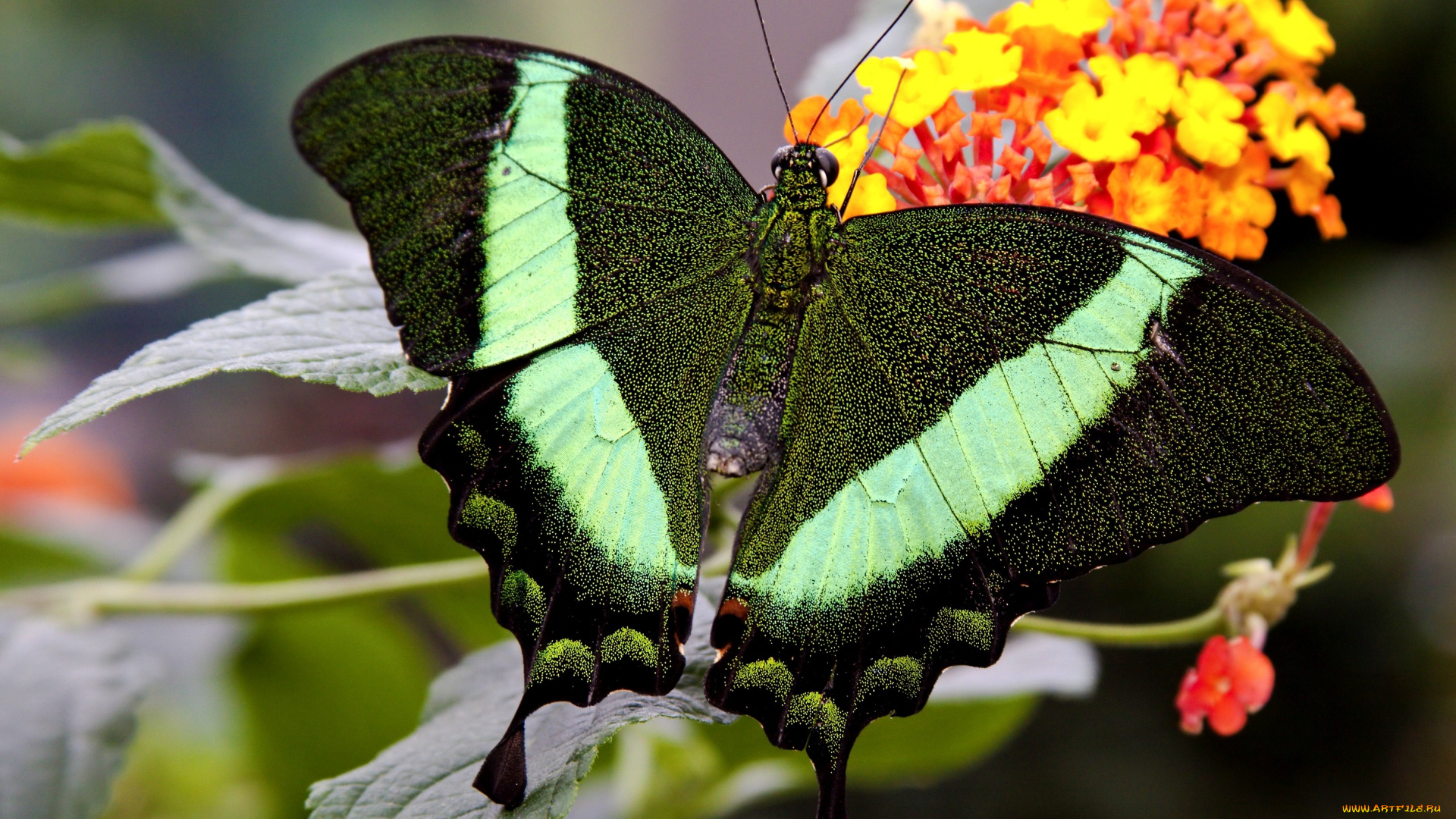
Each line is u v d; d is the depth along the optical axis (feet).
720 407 1.32
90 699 1.40
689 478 1.31
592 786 1.57
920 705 1.30
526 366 1.31
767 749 1.45
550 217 1.30
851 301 1.32
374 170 1.27
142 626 1.60
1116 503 1.29
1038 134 1.31
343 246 1.46
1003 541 1.30
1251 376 1.27
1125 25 1.33
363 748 1.58
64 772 1.39
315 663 1.56
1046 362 1.30
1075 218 1.30
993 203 1.31
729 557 1.36
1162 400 1.28
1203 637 1.36
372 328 1.30
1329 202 1.33
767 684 1.30
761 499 1.32
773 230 1.32
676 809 1.48
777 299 1.32
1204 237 1.32
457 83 1.28
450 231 1.28
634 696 1.30
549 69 1.29
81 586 1.43
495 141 1.29
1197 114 1.30
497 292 1.30
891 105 1.31
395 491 1.49
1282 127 1.32
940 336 1.31
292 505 1.52
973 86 1.30
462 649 1.57
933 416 1.31
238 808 1.59
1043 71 1.32
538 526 1.30
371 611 1.55
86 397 1.25
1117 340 1.29
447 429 1.30
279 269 1.43
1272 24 1.33
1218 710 1.35
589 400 1.31
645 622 1.30
